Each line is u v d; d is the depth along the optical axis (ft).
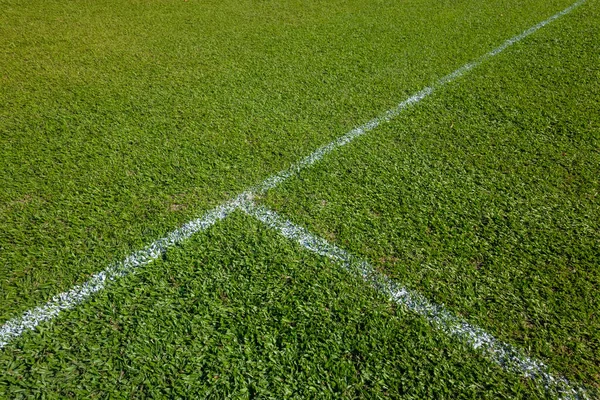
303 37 17.84
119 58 15.71
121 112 12.23
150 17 20.03
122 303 6.89
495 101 13.17
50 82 13.84
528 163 10.39
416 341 6.48
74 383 5.82
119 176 9.70
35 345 6.27
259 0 22.65
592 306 7.00
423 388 5.90
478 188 9.57
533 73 15.02
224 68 15.01
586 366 6.19
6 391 5.70
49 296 6.98
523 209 8.99
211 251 7.86
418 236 8.30
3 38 17.28
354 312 6.87
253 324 6.63
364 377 6.00
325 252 7.91
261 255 7.80
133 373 5.96
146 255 7.75
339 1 22.61
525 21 20.26
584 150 10.87
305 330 6.57
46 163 10.07
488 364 6.21
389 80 14.38
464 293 7.22
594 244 8.16
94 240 8.03
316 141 11.10
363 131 11.55
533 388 5.94
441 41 17.72
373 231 8.39
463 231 8.43
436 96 13.42
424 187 9.57
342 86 13.92
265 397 5.73
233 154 10.52
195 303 6.91
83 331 6.47
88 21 19.42
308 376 5.98
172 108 12.48
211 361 6.12
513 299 7.12
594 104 12.97
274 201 9.09
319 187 9.50
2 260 7.57
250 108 12.54
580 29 19.27
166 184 9.49
